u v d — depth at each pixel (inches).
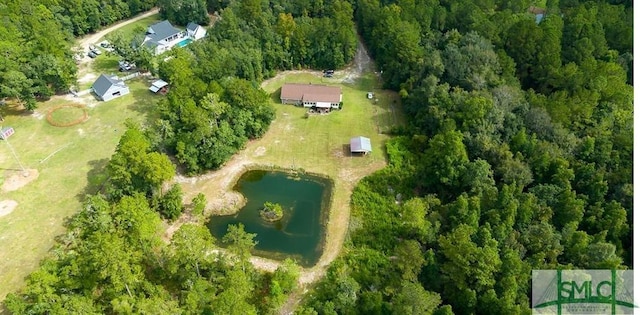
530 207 2596.0
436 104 3614.7
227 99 3759.8
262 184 3415.4
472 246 2340.1
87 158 3563.0
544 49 4003.4
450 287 2385.6
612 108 3344.0
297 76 4837.6
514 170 2888.8
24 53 4106.8
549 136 3152.1
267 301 2474.2
